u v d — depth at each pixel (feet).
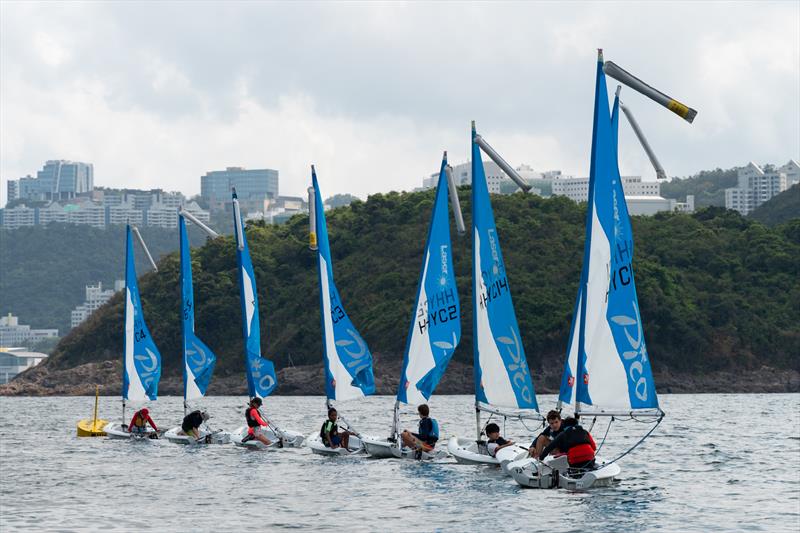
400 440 182.19
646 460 195.21
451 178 171.53
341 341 196.95
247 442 213.46
